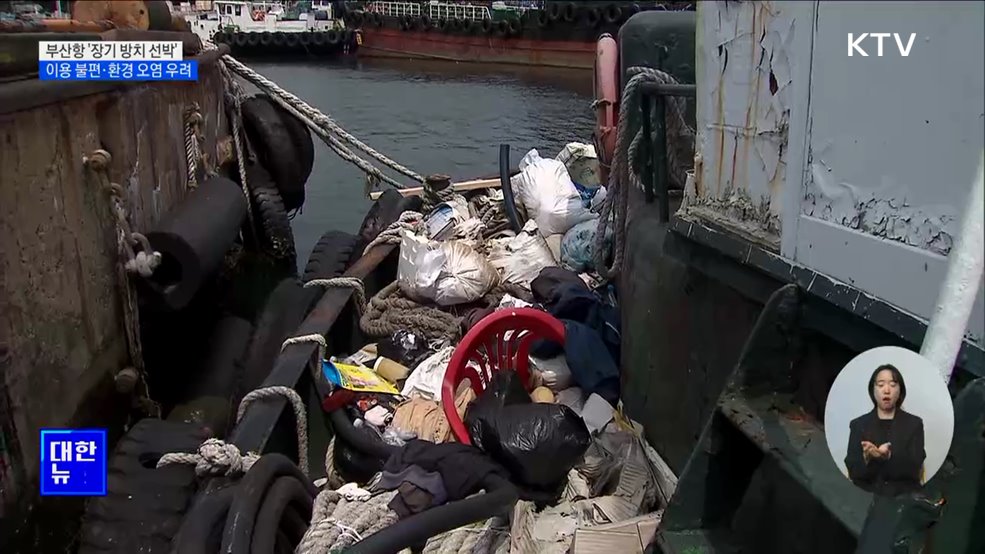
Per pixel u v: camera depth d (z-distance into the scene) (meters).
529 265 5.87
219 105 8.30
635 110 3.60
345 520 2.95
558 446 3.23
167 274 5.31
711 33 2.34
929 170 1.51
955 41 1.43
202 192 6.65
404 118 19.81
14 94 3.65
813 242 1.89
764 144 2.09
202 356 5.72
